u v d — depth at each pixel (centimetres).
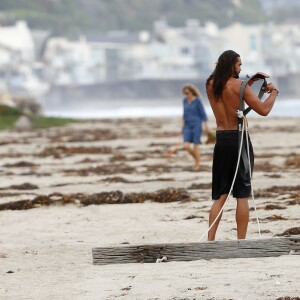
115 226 4172
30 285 2914
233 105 3384
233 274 2884
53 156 9150
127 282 2859
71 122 18300
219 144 3409
